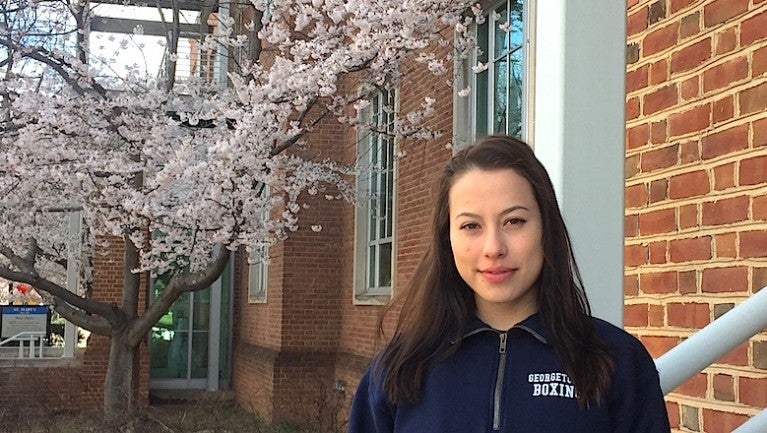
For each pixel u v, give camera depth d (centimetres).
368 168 1062
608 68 232
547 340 145
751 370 214
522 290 147
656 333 250
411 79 955
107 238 1360
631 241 264
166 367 1516
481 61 824
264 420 1162
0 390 1292
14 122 859
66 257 1431
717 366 227
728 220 224
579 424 139
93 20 1056
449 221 157
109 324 956
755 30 219
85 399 1317
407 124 926
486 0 813
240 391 1425
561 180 229
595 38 232
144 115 894
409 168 935
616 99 232
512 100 745
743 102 222
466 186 148
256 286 1443
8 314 1466
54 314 1716
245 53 973
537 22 246
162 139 845
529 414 140
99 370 1335
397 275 951
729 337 165
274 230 973
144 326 943
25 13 943
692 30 243
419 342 153
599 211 230
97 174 891
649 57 261
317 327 1196
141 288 1395
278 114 818
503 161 148
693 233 237
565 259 148
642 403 144
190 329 1527
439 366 149
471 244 147
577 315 146
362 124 951
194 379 1520
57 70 861
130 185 901
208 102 862
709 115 234
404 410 151
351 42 883
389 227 1047
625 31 233
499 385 144
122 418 878
